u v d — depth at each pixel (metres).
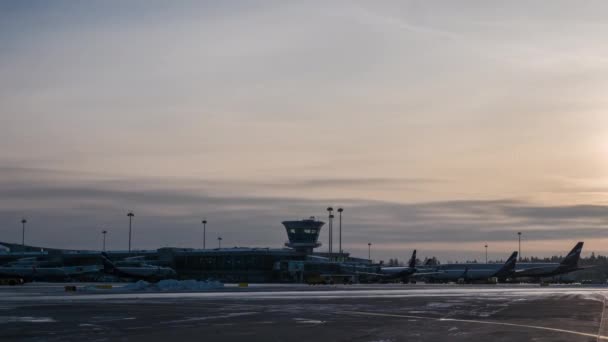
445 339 41.22
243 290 131.00
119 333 44.72
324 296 101.31
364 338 41.75
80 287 145.50
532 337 42.66
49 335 43.31
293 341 40.22
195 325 50.47
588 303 84.06
